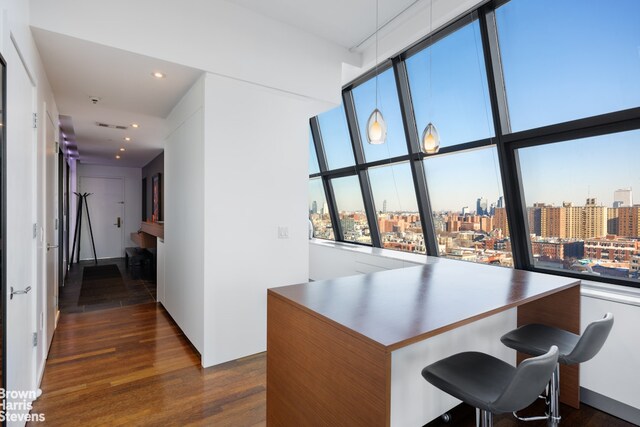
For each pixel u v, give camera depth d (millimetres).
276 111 3018
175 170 3436
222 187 2699
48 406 2061
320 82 3275
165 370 2553
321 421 1378
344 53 3502
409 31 3086
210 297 2658
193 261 2877
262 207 2930
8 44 1536
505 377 1399
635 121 2107
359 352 1190
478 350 2131
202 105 2645
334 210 5266
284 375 1644
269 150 2973
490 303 1582
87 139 5016
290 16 2945
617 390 2070
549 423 1927
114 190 7914
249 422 1953
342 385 1271
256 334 2912
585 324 2209
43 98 2486
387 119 3924
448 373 1419
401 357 1711
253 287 2889
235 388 2318
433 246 3744
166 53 2406
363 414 1169
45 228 2553
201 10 2568
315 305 1529
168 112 3682
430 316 1384
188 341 3064
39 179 2363
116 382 2363
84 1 2123
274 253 3016
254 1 2723
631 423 2014
